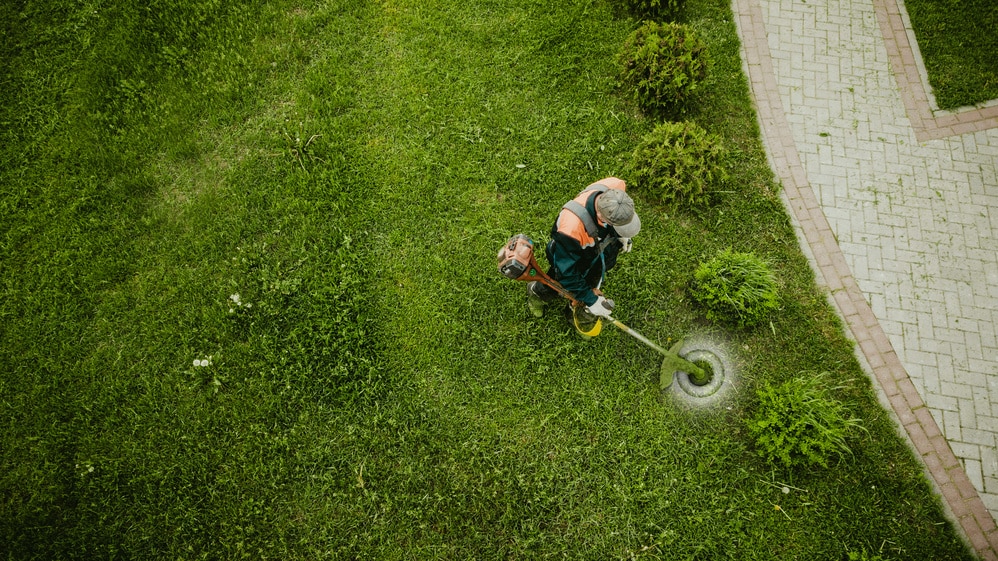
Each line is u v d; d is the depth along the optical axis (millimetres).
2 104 6000
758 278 4637
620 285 5023
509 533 4242
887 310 4961
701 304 4918
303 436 4531
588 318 4766
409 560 4180
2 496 4410
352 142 5691
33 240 5332
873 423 4527
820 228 5312
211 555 4195
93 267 5176
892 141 5715
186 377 4762
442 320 4930
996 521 4211
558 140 5699
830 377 4699
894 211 5371
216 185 5590
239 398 4660
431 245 5242
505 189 5473
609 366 4758
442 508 4309
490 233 5258
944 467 4398
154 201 5531
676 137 5172
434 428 4543
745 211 5336
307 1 6453
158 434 4566
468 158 5609
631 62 5594
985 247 5191
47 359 4840
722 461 4402
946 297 4996
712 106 5871
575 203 3748
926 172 5551
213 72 6082
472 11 6406
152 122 5859
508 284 5059
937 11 6406
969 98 5891
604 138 5688
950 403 4613
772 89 6023
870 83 6035
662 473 4391
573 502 4328
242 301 4988
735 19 6422
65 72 6168
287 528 4266
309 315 4910
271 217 5371
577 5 6387
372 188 5477
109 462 4457
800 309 4945
